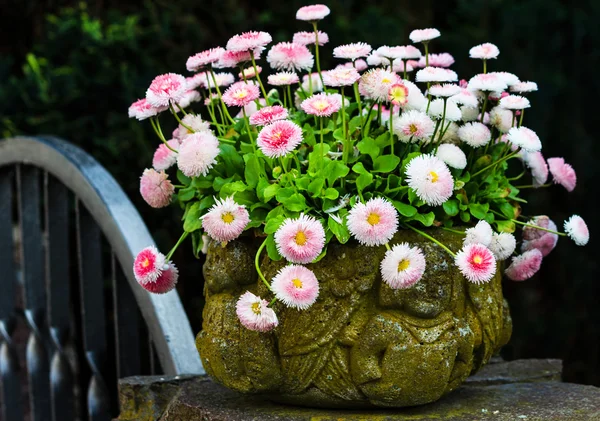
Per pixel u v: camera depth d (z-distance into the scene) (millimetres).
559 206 3598
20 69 3186
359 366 1762
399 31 2852
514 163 3086
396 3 3188
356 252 1761
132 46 2572
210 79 1921
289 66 1854
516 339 3492
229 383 1813
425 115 1776
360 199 1752
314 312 1769
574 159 3588
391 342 1754
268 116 1764
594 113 3650
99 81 2541
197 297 2723
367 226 1704
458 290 1786
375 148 1779
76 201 2322
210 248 1844
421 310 1758
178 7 2697
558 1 3562
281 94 2352
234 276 1807
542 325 3539
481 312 1812
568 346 3594
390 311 1765
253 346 1783
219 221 1735
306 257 1709
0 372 2547
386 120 1851
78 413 2629
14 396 2555
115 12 2682
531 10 3354
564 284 3607
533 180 1918
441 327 1766
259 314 1720
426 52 1875
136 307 2297
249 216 1775
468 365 1800
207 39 2715
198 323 2729
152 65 2584
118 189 2271
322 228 1716
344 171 1752
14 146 2447
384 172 1771
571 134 3592
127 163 2555
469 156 1846
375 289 1768
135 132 2535
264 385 1794
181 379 2039
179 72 2627
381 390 1759
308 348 1771
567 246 3598
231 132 1856
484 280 1733
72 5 3004
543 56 3455
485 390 1919
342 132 1807
